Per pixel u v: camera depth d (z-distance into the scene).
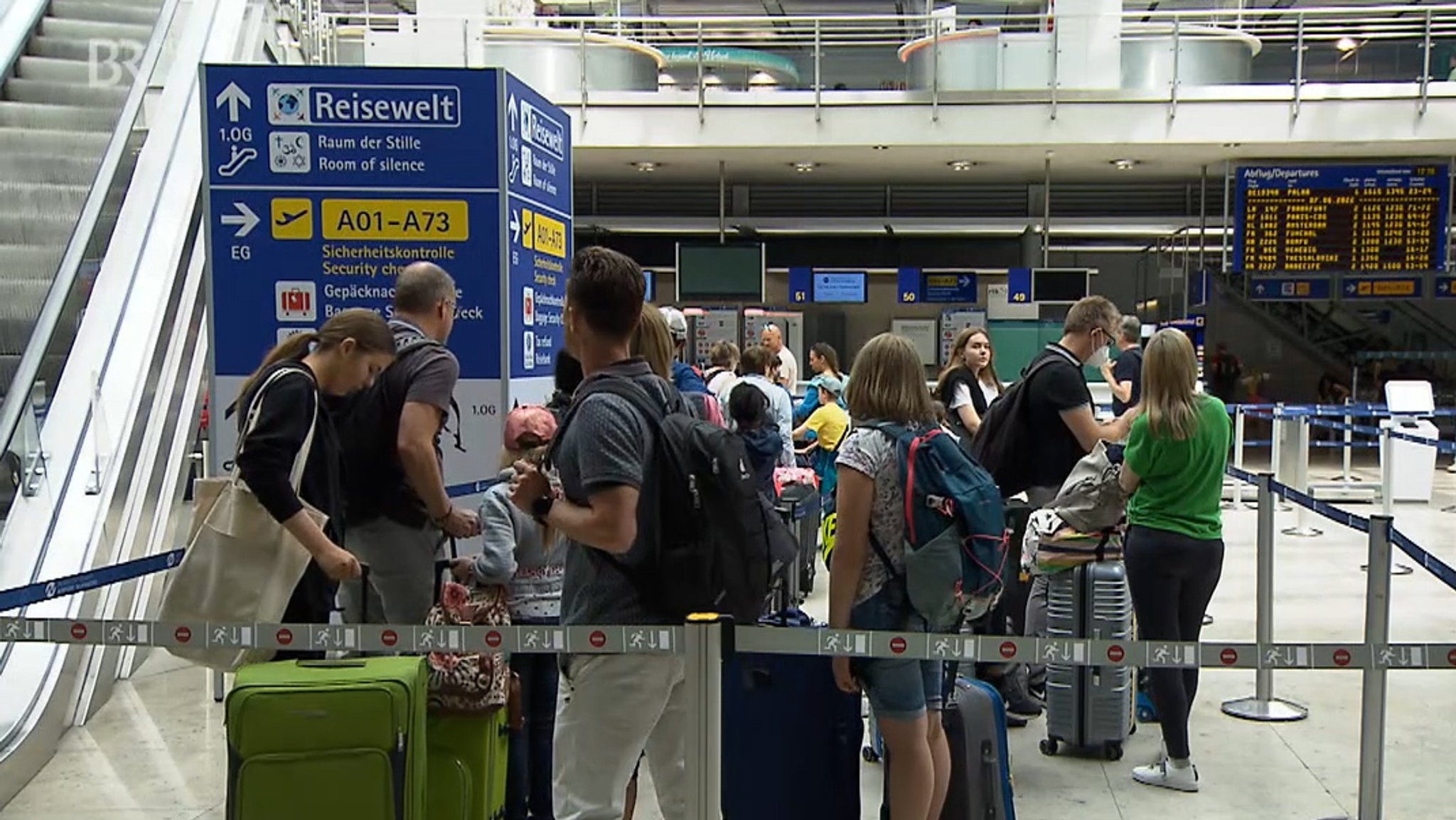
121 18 7.72
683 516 2.29
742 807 2.80
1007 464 4.18
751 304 12.90
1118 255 16.45
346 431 3.16
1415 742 4.17
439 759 2.87
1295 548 8.22
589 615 2.36
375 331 3.02
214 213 4.12
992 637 2.28
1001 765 3.14
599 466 2.20
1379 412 8.95
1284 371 16.86
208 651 2.85
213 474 4.15
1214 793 3.69
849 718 2.81
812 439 7.16
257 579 2.82
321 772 2.48
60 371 5.28
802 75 11.09
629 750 2.36
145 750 4.00
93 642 2.39
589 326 2.37
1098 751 4.02
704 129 10.95
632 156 11.58
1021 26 11.39
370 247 4.14
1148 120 10.58
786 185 14.04
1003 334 12.30
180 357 5.82
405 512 3.22
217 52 7.54
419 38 10.94
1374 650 2.31
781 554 2.43
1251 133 10.51
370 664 2.65
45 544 4.45
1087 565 3.95
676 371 4.73
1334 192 11.43
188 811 3.49
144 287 5.77
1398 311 16.59
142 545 5.02
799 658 2.78
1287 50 11.01
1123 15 10.55
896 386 2.78
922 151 11.20
